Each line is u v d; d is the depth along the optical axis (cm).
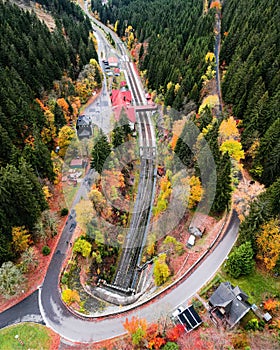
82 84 10606
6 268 4775
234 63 8862
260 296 4634
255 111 6869
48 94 9381
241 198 5944
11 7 11975
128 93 10456
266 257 4728
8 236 5191
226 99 8475
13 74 8194
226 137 6769
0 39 9200
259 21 10162
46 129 7731
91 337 4494
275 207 4881
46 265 5616
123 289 5669
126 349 4162
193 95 8781
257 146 6462
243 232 5053
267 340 3984
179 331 4181
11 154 6384
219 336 4088
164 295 4884
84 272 5722
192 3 16538
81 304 5031
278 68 7738
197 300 4750
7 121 6931
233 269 4850
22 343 4419
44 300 5044
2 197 4969
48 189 6700
